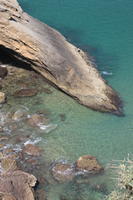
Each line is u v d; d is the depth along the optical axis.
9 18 40.38
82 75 39.84
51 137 33.62
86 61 43.84
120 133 34.75
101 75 43.00
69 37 50.50
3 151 31.64
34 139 33.28
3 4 42.00
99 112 37.19
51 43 41.62
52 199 27.98
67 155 31.94
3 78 40.19
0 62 42.34
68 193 28.58
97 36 50.81
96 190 28.91
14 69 41.56
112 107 37.75
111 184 29.34
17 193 27.33
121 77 42.78
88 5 58.38
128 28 52.62
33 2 58.78
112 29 52.41
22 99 37.69
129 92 40.41
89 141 33.56
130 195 21.31
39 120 35.12
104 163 31.41
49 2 58.88
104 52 47.38
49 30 44.47
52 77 39.47
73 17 55.12
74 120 35.84
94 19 54.69
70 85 38.78
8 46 40.62
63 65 39.75
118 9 57.38
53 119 35.66
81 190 28.89
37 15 55.41
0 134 33.50
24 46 40.06
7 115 35.59
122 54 47.03
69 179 29.69
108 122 36.03
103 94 38.62
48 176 29.83
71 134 34.16
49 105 37.31
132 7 57.91
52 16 55.25
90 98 38.00
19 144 32.59
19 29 40.06
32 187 28.42
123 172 22.00
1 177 28.69
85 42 49.50
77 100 38.19
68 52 42.34
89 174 30.17
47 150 32.25
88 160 30.95
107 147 33.09
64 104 37.72
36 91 38.94
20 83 39.72
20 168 30.33
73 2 59.09
